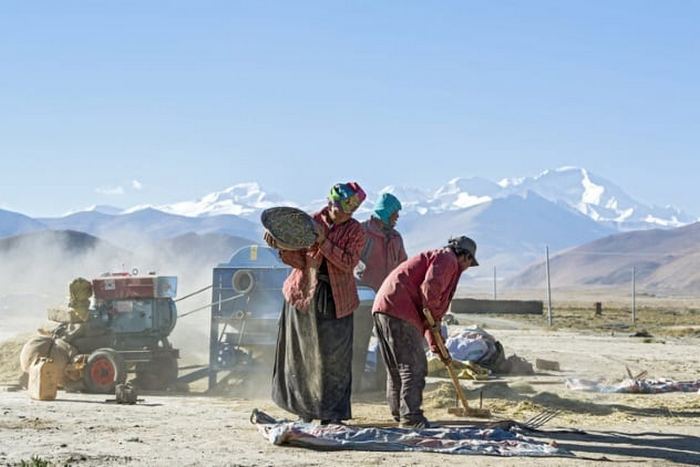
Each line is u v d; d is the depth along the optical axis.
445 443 11.77
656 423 14.32
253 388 17.81
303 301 12.49
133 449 11.37
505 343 38.12
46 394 16.22
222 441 12.00
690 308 150.00
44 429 12.70
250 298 17.86
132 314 18.28
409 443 11.80
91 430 12.69
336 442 11.66
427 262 13.11
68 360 17.77
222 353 17.94
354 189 12.59
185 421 13.70
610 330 59.03
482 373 20.88
